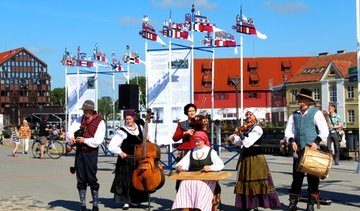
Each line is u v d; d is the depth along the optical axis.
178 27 19.78
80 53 33.41
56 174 17.73
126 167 10.45
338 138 19.42
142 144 9.90
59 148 27.91
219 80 92.25
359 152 16.66
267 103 91.56
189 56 17.81
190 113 10.20
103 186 14.27
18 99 134.12
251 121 9.62
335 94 73.25
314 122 9.52
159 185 9.89
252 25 25.53
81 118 10.38
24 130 30.14
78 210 10.57
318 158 9.04
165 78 18.05
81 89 29.83
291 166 19.39
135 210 10.43
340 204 10.62
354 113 70.88
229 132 32.78
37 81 136.50
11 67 133.88
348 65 73.94
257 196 9.46
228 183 14.33
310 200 9.70
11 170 19.23
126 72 36.28
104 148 25.11
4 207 10.93
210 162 8.73
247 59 94.62
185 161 8.87
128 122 10.51
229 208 10.37
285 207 10.33
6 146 41.84
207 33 21.70
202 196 8.29
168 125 17.78
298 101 9.73
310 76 77.88
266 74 93.00
